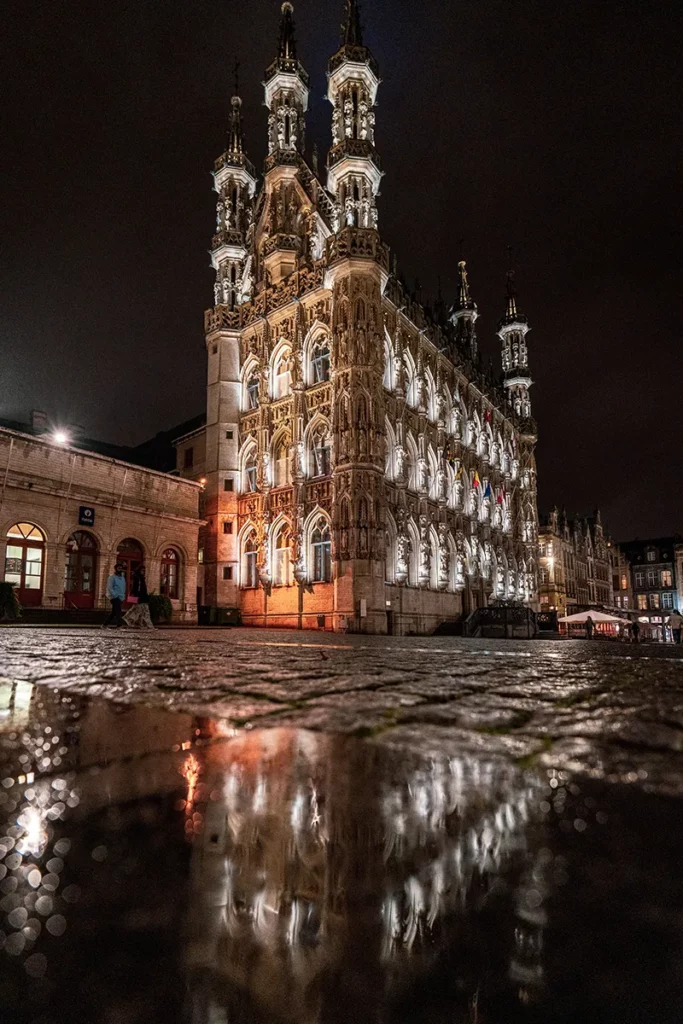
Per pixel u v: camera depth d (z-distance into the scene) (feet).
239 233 133.80
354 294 105.60
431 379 136.15
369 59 114.11
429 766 4.96
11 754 5.32
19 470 78.38
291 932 2.60
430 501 127.75
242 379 126.62
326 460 108.99
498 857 3.01
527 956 2.49
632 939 2.43
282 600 108.88
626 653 27.63
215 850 3.16
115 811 3.77
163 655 20.15
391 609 103.30
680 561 316.60
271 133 129.29
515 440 190.19
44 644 27.68
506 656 22.47
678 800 4.01
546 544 241.76
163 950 2.40
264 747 5.66
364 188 111.86
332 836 3.35
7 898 2.62
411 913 2.71
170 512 100.12
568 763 5.07
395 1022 2.30
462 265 191.62
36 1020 2.02
